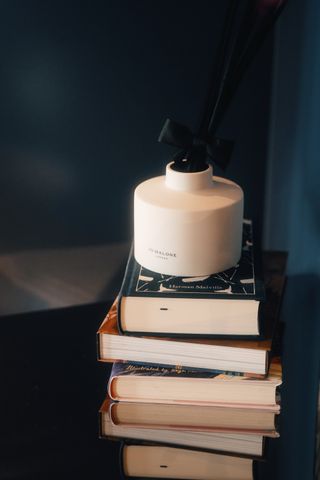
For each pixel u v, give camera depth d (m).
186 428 0.70
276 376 0.68
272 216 1.08
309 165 0.87
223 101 0.69
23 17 0.91
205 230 0.69
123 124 0.99
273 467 0.79
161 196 0.71
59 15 0.92
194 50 0.97
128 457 0.71
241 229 0.74
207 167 0.72
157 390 0.70
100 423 0.72
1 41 0.92
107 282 1.07
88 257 1.05
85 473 0.72
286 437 0.90
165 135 0.71
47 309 1.06
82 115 0.98
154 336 0.69
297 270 0.94
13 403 0.84
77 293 1.07
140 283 0.70
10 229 1.02
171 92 0.99
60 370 0.90
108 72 0.96
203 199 0.70
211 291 0.68
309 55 0.85
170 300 0.68
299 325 0.91
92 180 1.01
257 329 0.67
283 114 0.98
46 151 0.98
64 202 1.02
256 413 0.69
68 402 0.84
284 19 0.95
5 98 0.95
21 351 0.94
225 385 0.68
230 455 0.70
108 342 0.71
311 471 0.80
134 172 1.02
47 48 0.93
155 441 0.71
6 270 1.04
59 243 1.04
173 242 0.70
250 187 1.08
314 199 0.84
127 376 0.69
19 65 0.93
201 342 0.68
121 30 0.94
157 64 0.97
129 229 1.05
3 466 0.74
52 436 0.78
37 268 1.04
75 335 0.98
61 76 0.95
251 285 0.70
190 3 0.95
